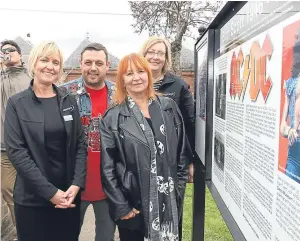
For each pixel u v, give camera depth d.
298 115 0.76
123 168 2.10
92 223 3.98
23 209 2.26
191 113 2.78
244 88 1.18
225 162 1.50
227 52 1.46
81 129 2.40
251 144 1.09
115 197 2.08
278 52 0.87
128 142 2.07
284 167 0.83
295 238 0.77
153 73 2.72
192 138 2.74
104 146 2.12
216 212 4.53
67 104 2.28
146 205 2.05
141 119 2.10
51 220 2.31
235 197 1.31
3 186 3.45
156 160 2.09
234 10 1.34
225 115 1.50
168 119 2.21
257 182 1.04
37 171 2.15
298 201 0.76
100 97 2.72
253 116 1.07
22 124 2.15
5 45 3.47
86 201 2.72
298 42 0.76
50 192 2.17
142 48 2.72
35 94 2.21
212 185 1.83
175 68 9.83
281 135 0.85
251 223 1.10
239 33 1.26
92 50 2.62
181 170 2.32
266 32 0.96
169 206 2.14
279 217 0.86
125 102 2.17
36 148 2.17
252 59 1.09
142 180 2.05
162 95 2.49
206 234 3.85
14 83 3.45
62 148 2.25
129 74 2.15
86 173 2.49
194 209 2.51
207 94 1.86
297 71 0.76
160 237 2.12
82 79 2.72
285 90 0.83
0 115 3.21
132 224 2.12
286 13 0.82
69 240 2.42
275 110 0.89
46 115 2.19
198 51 2.44
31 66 2.22
